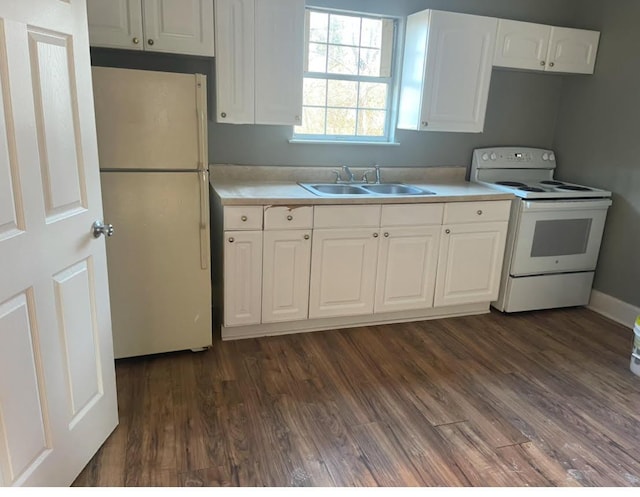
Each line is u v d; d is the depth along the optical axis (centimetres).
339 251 281
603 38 338
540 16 352
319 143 324
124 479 172
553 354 282
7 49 125
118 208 226
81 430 172
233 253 260
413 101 318
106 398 190
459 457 192
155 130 223
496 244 318
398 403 226
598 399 237
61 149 151
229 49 262
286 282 276
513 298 330
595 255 343
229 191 271
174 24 247
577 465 190
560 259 333
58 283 153
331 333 296
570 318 336
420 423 212
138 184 226
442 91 312
